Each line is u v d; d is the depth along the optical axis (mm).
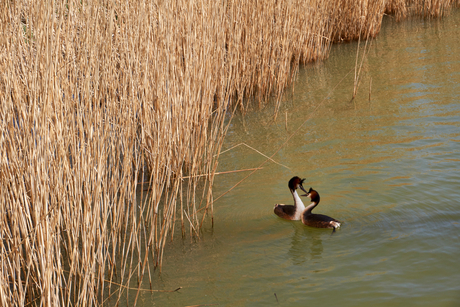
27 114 4352
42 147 3609
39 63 3879
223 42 7898
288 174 6980
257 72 10984
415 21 17781
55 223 3855
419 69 11883
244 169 7332
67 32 4684
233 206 6258
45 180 3557
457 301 3953
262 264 4895
